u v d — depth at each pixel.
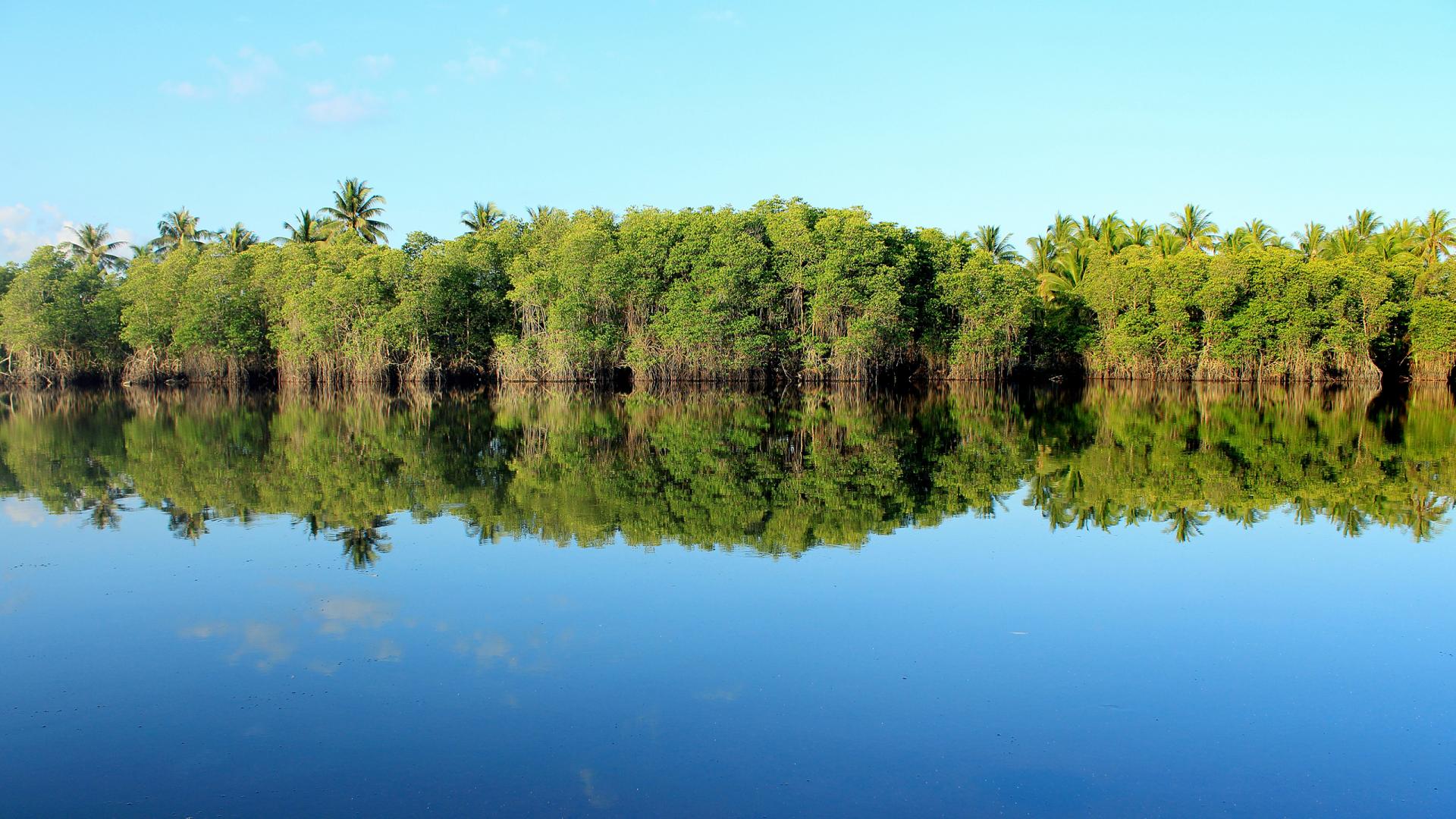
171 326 65.44
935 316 64.19
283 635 12.17
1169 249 70.88
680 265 60.22
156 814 8.12
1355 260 63.62
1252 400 51.75
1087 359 69.00
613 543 16.73
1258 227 74.19
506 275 67.94
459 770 8.77
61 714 10.01
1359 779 8.66
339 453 29.09
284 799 8.32
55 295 64.81
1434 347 60.19
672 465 26.38
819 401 52.41
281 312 63.03
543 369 62.34
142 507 20.09
